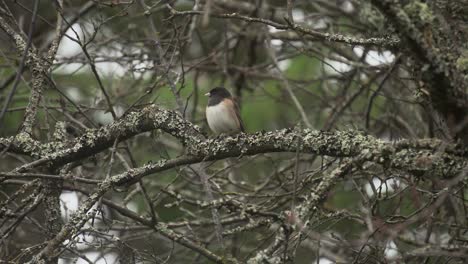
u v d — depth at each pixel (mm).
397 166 7234
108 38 14297
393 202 12273
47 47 14320
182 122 8742
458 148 7082
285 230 7359
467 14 7922
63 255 9148
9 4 14859
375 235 8945
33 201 9734
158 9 13211
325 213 10125
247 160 14523
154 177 14961
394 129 13891
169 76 11195
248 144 8219
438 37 6859
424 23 6688
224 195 10758
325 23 14484
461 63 7020
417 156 7191
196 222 11984
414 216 9562
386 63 12695
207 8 7453
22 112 15055
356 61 14438
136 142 13977
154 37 11625
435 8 7012
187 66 14156
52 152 9180
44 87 10500
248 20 9031
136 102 9648
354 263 8625
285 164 15086
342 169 7613
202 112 16156
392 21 6664
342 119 14523
